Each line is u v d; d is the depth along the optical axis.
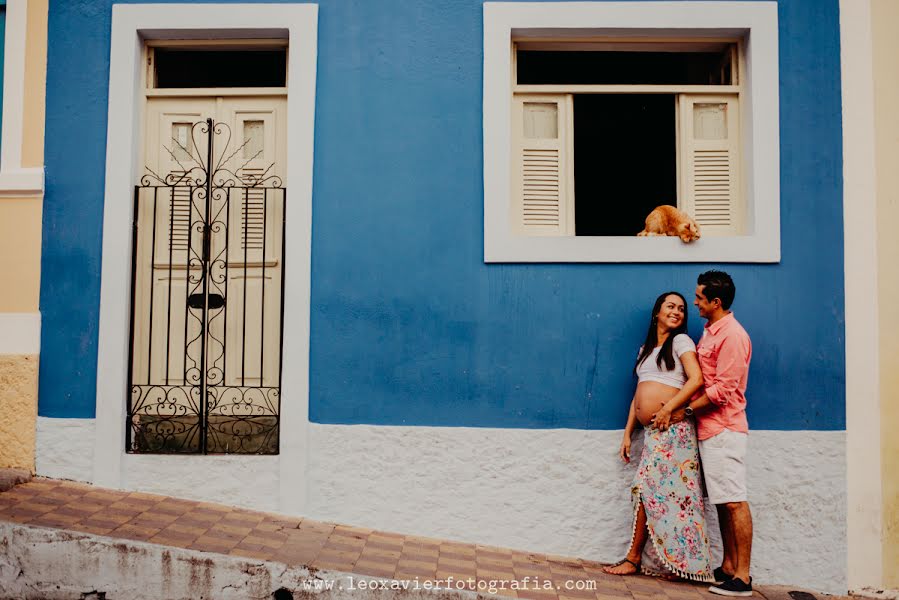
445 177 4.77
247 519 4.50
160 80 5.22
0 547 3.87
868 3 4.77
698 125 5.02
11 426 4.76
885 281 4.68
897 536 4.58
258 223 4.99
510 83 4.82
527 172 4.97
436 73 4.80
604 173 6.04
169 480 4.72
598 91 4.97
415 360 4.71
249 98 5.09
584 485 4.64
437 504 4.65
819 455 4.61
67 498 4.46
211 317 4.95
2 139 4.87
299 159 4.76
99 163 4.82
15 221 4.83
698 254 4.68
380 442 4.68
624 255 4.68
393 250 4.74
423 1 4.84
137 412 4.84
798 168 4.72
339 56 4.82
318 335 4.71
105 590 3.80
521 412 4.68
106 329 4.75
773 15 4.76
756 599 4.22
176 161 5.05
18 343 4.77
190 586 3.77
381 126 4.79
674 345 4.34
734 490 4.18
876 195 4.71
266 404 4.87
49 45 4.88
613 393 4.68
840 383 4.64
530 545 4.63
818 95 4.75
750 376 4.65
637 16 4.77
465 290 4.72
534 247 4.70
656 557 4.40
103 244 4.79
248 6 4.84
